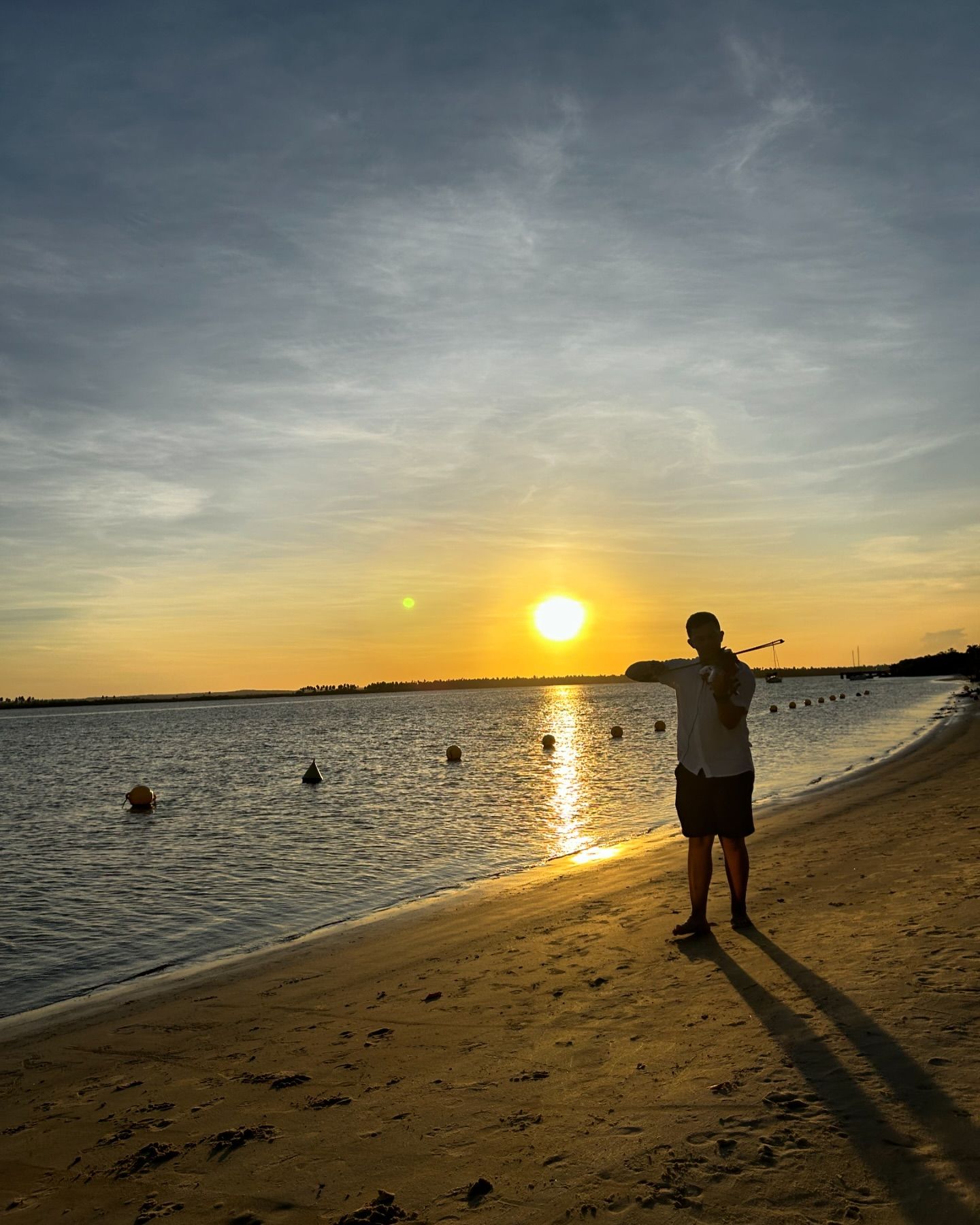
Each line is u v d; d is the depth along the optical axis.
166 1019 6.67
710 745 6.70
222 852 15.68
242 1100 4.60
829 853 10.29
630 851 13.08
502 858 13.83
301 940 9.22
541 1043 4.92
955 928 6.14
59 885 13.26
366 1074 4.78
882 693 99.19
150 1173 3.77
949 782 16.42
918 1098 3.56
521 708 128.25
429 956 7.71
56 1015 7.27
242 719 114.00
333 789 26.11
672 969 6.07
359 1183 3.45
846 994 5.00
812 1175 3.08
